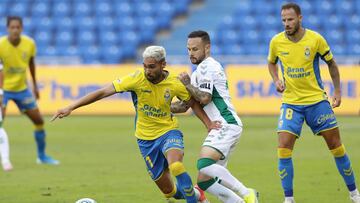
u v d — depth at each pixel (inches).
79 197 1214.9
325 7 3720.5
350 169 1126.4
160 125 1018.7
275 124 2522.1
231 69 2871.6
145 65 979.3
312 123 1122.0
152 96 1003.9
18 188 1315.2
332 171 1510.8
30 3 3806.6
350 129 2340.1
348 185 1134.4
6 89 1667.1
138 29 3654.0
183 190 978.7
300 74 1106.1
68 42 3590.1
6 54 1643.7
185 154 1809.8
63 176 1469.0
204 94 1017.5
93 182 1384.1
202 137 2175.2
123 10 3745.1
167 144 997.8
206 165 1005.2
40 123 1681.8
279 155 1099.9
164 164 1029.8
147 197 1217.4
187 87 1014.4
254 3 3762.3
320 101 1111.6
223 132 1023.0
